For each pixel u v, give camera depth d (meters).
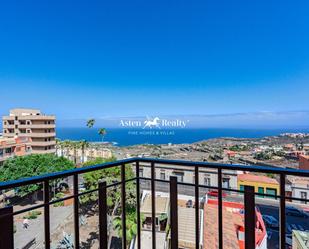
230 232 5.74
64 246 9.78
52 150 35.88
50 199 1.20
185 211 6.73
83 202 9.10
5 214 1.02
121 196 1.66
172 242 1.55
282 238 1.26
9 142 27.67
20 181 1.01
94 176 5.88
